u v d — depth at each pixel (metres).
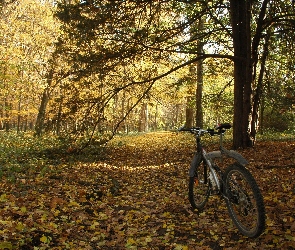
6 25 19.81
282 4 12.67
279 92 14.70
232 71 18.19
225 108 19.91
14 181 7.26
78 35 10.30
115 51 10.88
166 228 4.90
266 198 5.71
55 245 4.09
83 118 11.83
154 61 12.59
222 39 16.78
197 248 4.05
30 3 22.47
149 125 70.00
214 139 19.12
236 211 4.44
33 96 28.05
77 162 11.58
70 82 11.72
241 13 12.84
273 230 4.28
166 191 7.22
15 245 3.84
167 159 13.03
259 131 25.20
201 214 5.27
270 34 13.32
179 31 11.68
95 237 4.44
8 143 16.27
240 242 4.12
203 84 21.78
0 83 19.23
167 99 22.08
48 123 12.11
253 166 9.16
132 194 7.07
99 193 6.81
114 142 20.56
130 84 11.73
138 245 4.30
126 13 10.61
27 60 18.59
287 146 13.56
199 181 5.42
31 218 4.69
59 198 5.92
